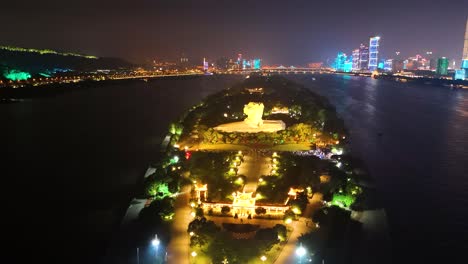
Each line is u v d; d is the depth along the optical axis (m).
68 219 158.62
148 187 165.38
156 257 123.31
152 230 139.62
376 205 165.88
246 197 150.25
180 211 153.12
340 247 129.88
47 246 139.38
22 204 173.62
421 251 135.88
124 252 128.75
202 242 123.56
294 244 129.50
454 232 148.88
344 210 148.25
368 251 129.62
